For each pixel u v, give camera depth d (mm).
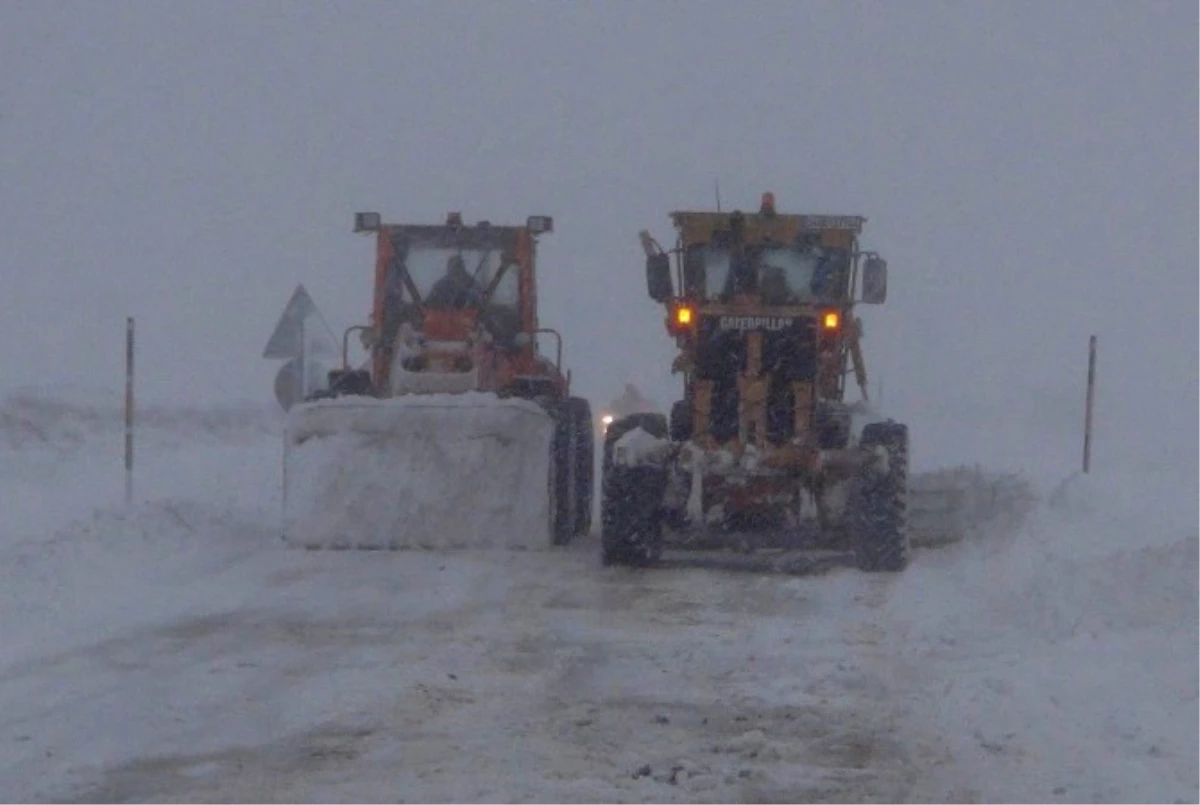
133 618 22438
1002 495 33812
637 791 14219
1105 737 15727
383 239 34406
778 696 17797
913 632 21438
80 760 15148
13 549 26578
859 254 30594
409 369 31922
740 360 28922
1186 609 20016
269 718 16766
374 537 29875
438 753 15430
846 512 28609
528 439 30328
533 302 34875
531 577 26875
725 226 30422
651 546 28094
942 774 14742
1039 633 20812
